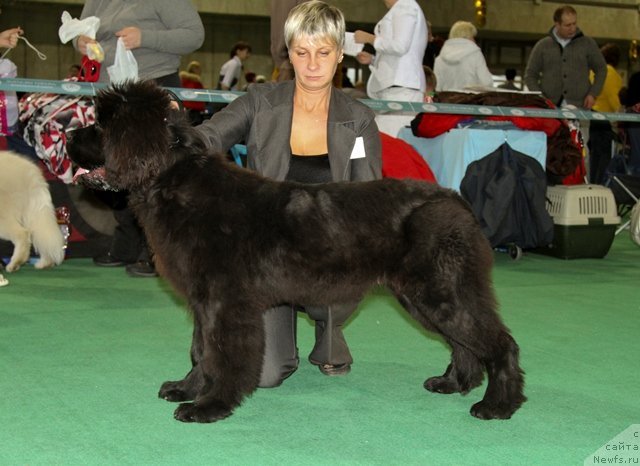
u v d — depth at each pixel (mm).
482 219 6961
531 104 7375
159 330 4645
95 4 6125
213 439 2977
